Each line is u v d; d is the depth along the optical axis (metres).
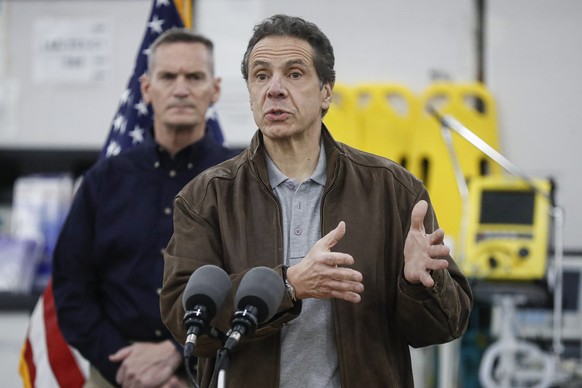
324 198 5.66
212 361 5.66
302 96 5.62
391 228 5.67
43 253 13.59
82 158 14.09
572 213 12.84
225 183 5.77
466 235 11.84
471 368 11.56
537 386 11.16
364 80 13.32
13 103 14.12
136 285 7.85
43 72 14.06
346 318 5.47
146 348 7.74
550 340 11.89
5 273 13.28
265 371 5.43
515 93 13.05
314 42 5.71
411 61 13.28
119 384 7.74
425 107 12.85
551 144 13.01
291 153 5.77
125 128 8.91
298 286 5.15
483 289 11.51
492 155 11.27
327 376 5.48
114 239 7.91
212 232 5.68
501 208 11.91
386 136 13.00
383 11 13.32
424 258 5.25
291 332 5.52
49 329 8.50
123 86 13.98
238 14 13.45
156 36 9.02
